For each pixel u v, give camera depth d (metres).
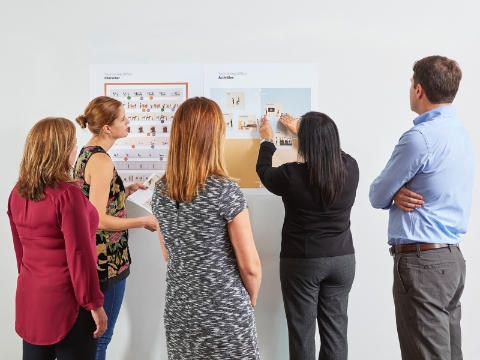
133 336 2.45
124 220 2.04
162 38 2.38
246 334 1.48
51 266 1.56
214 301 1.45
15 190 1.62
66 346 1.60
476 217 2.42
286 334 2.44
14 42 2.39
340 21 2.37
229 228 1.46
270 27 2.37
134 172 2.41
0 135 2.40
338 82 2.38
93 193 1.95
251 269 1.48
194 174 1.43
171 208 1.49
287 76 2.38
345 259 2.02
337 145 1.92
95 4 2.38
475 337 2.45
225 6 2.37
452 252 1.80
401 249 1.84
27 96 2.40
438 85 1.77
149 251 2.43
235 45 2.37
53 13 2.38
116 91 2.40
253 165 2.41
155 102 2.40
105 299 2.06
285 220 2.10
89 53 2.39
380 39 2.37
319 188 1.90
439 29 2.37
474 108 2.39
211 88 2.38
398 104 2.39
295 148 2.39
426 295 1.78
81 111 2.40
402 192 1.84
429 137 1.75
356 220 2.43
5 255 2.44
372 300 2.44
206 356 1.46
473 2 2.36
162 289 2.44
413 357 1.82
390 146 2.40
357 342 2.45
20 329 1.61
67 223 1.52
